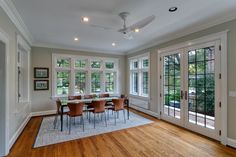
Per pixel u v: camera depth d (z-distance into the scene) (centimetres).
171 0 246
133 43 541
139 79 627
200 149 289
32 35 444
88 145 306
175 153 274
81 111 398
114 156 263
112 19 323
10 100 291
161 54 493
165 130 393
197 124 372
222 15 303
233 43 295
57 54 577
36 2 251
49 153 274
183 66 410
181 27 374
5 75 266
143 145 306
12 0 246
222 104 313
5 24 265
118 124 442
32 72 533
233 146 294
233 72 296
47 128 407
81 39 488
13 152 278
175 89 440
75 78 625
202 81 360
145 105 571
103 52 675
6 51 268
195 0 246
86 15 303
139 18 317
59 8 273
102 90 677
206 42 346
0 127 264
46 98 556
